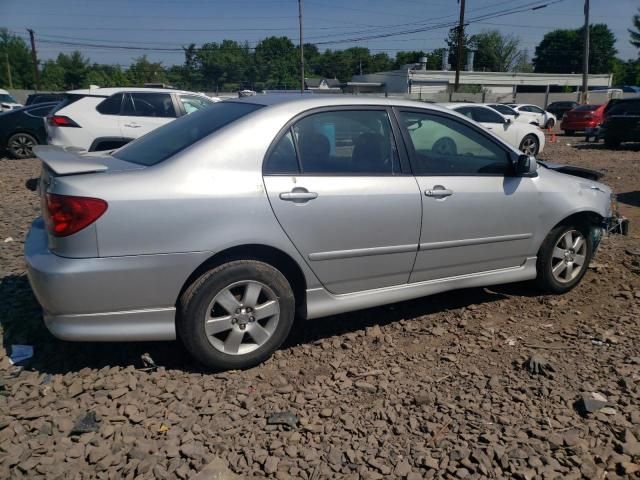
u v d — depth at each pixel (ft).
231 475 8.44
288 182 11.21
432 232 12.91
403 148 12.70
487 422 9.81
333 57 307.37
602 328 13.61
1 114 44.60
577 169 17.78
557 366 11.69
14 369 11.20
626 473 8.53
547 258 15.11
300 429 9.65
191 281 10.84
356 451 9.06
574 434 9.39
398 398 10.59
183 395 10.49
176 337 11.02
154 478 8.35
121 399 10.28
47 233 10.34
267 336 11.52
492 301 15.40
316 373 11.54
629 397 10.44
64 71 230.68
